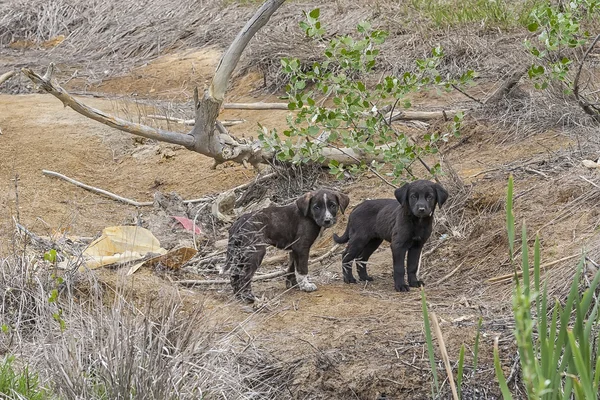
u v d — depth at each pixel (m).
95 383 8.33
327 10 22.28
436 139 13.20
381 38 13.28
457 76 17.88
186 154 16.64
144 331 8.54
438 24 20.03
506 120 15.06
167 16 25.91
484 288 10.88
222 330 9.85
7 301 10.02
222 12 24.98
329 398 9.02
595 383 6.29
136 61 24.09
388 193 13.91
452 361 9.18
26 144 16.94
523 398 8.77
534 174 12.95
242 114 18.41
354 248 11.66
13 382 8.12
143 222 13.73
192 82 21.80
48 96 20.98
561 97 14.98
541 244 11.19
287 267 12.30
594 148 13.24
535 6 19.23
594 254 10.30
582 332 6.62
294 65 13.41
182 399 8.25
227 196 14.07
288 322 10.16
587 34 13.64
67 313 9.66
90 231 13.45
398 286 11.18
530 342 6.26
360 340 9.63
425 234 11.20
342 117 13.12
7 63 25.20
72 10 27.91
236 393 8.54
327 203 11.02
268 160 14.75
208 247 12.96
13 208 14.02
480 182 13.20
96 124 17.97
